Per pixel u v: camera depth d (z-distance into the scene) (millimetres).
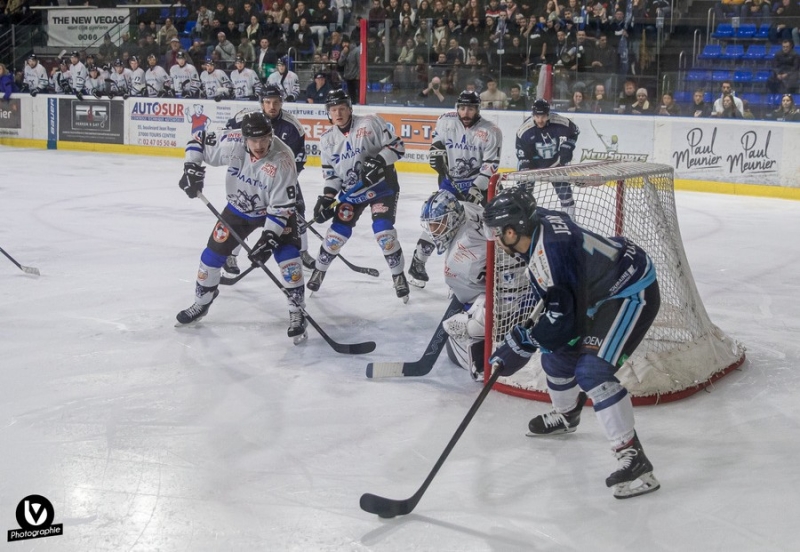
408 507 2758
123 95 15695
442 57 13023
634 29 12062
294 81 14289
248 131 4340
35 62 16609
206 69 14922
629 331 2908
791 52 11188
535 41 12484
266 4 16359
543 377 3846
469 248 3947
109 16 17891
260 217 4832
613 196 4273
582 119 11844
